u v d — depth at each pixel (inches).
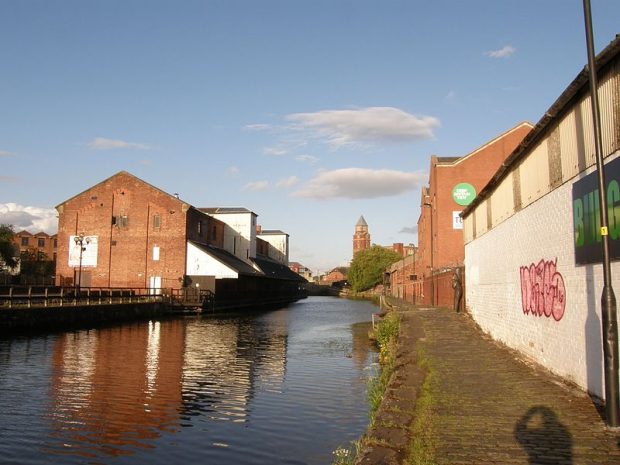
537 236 460.1
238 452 355.6
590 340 338.0
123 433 393.7
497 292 643.5
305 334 1148.5
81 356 754.8
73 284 2007.9
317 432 400.8
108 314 1332.4
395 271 3125.0
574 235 364.8
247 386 566.6
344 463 275.9
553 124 408.5
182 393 527.8
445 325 821.2
